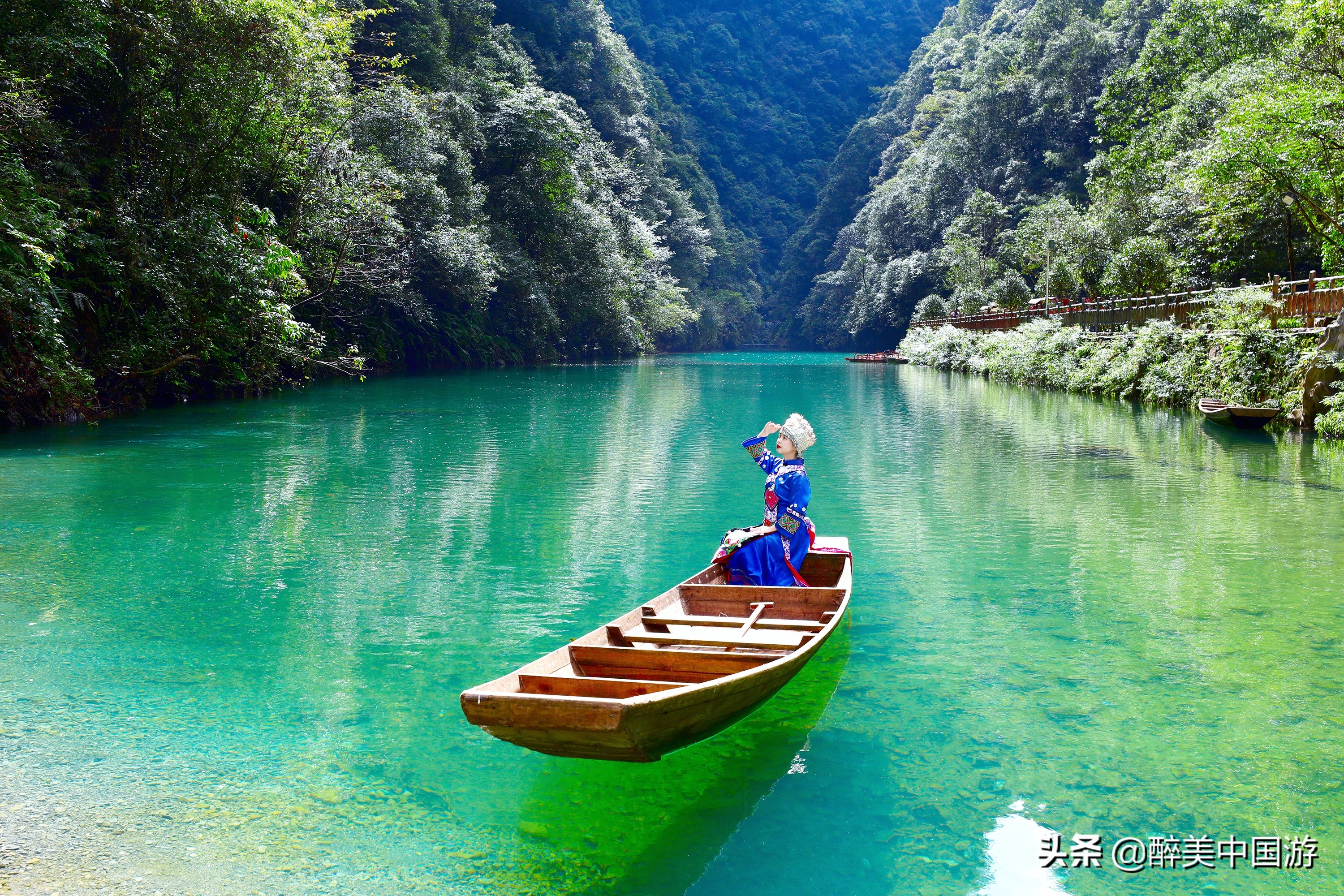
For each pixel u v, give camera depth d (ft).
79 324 48.37
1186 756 11.12
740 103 374.84
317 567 20.08
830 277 282.15
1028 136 197.67
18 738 11.50
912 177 241.76
